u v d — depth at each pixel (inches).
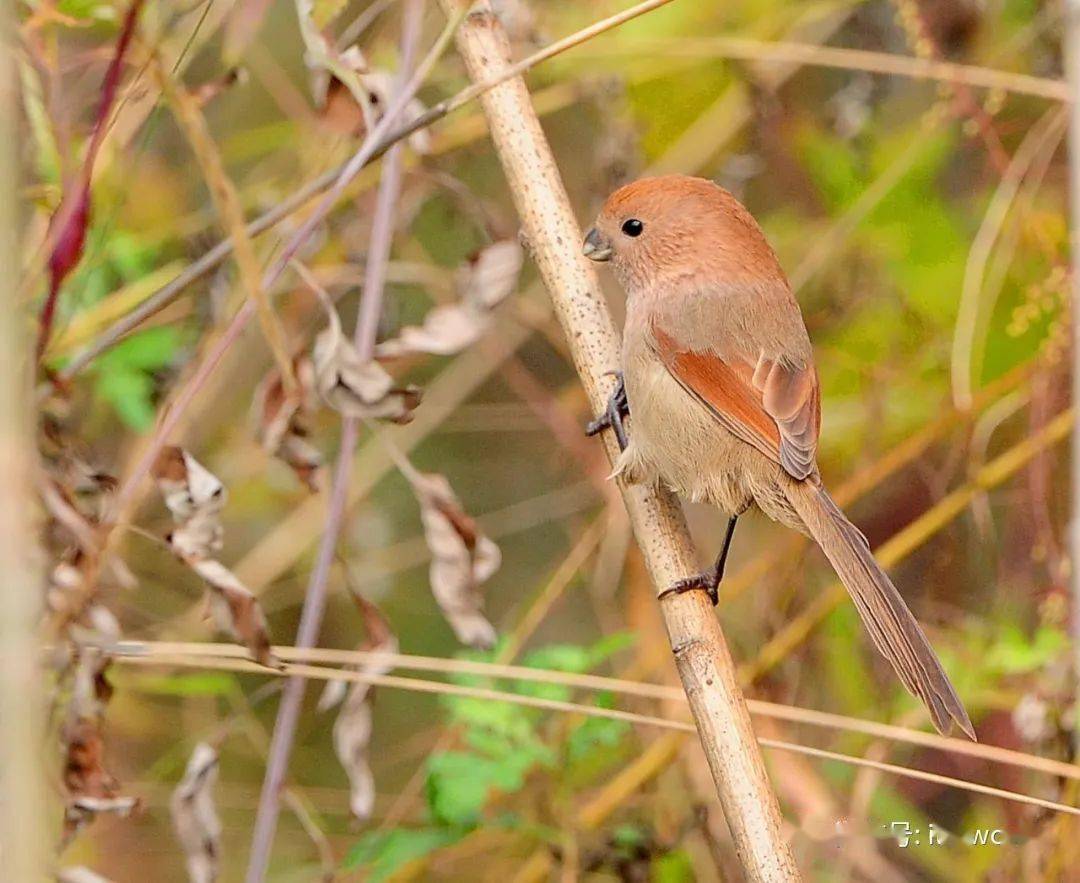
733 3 466.6
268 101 458.3
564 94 447.2
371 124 288.8
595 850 375.9
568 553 511.2
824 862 393.1
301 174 376.8
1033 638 434.9
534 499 503.5
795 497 326.0
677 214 345.7
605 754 386.0
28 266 264.4
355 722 308.5
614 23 273.4
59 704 284.2
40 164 279.9
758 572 444.8
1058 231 452.4
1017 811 410.3
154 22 284.5
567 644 495.2
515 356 507.5
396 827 372.5
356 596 318.7
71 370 288.0
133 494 287.4
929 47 422.6
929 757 427.2
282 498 483.8
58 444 285.7
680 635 273.3
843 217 463.2
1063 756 374.0
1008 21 462.0
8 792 181.0
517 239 331.9
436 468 535.8
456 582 320.2
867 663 434.0
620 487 308.3
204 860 297.3
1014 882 392.2
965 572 460.1
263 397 311.7
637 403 320.2
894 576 466.3
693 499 333.1
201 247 389.7
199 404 423.2
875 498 473.1
